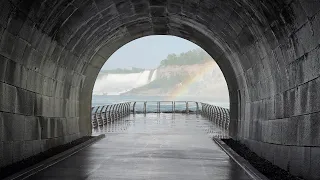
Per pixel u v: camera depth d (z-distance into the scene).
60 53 15.61
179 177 10.65
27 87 12.77
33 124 13.42
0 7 9.48
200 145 18.12
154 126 29.84
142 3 16.52
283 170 11.00
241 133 18.38
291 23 9.37
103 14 16.28
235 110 20.23
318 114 8.34
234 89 20.30
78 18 14.66
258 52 13.66
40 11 11.59
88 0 13.65
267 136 13.05
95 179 10.27
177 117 43.50
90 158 13.98
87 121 22.36
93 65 21.73
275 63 11.79
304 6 8.27
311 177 8.73
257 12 11.30
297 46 9.51
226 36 16.83
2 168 10.77
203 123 33.53
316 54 8.35
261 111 14.12
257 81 14.64
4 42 10.52
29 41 12.09
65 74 17.30
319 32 8.00
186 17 18.44
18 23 10.86
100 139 20.58
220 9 14.29
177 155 14.89
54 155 14.21
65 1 12.41
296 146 9.86
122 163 12.94
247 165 12.05
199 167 12.29
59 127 16.86
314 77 8.54
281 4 9.23
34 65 13.22
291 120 10.32
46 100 14.96
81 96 21.05
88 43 18.34
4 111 10.91
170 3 16.62
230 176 10.84
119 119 39.34
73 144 17.83
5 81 10.94
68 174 10.91
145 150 16.27
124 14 17.75
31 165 11.88
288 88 10.62
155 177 10.62
